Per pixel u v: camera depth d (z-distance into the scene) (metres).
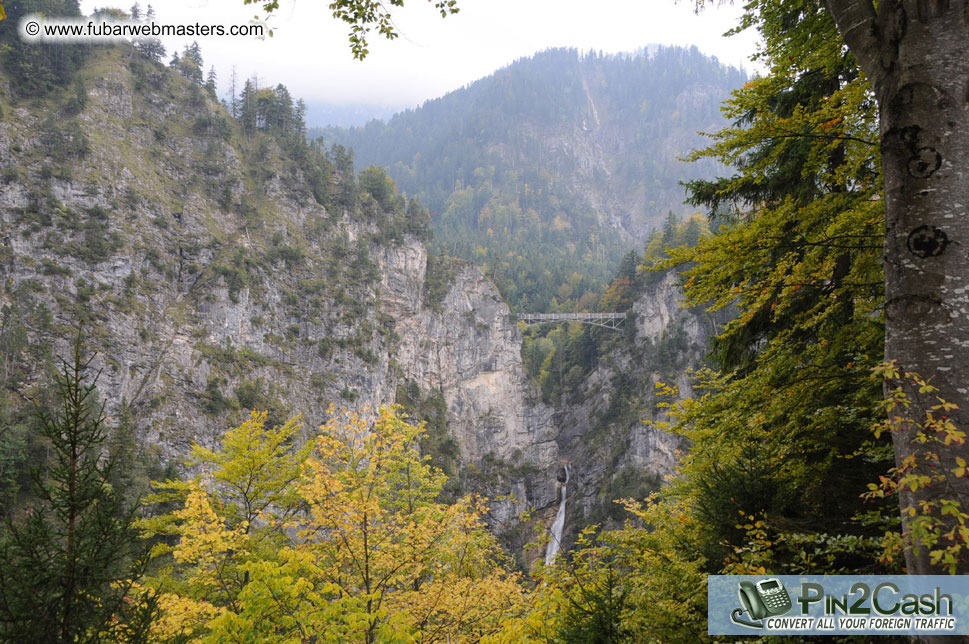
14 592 6.44
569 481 117.62
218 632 8.12
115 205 89.06
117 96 102.56
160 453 73.38
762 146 12.02
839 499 8.88
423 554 13.48
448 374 126.75
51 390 59.44
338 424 14.47
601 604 7.68
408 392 117.81
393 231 127.50
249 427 15.76
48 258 79.56
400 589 13.71
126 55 110.50
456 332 130.38
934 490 3.78
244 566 8.59
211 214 102.94
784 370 9.52
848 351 9.33
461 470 108.94
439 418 117.50
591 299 166.88
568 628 7.79
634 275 133.88
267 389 90.31
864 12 4.72
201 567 13.29
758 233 9.19
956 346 3.87
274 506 16.34
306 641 9.41
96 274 82.19
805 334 10.20
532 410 130.62
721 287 9.90
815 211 8.98
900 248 4.22
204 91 118.75
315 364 100.50
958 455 3.72
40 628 6.49
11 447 44.00
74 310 77.62
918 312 4.04
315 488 12.00
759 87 9.84
